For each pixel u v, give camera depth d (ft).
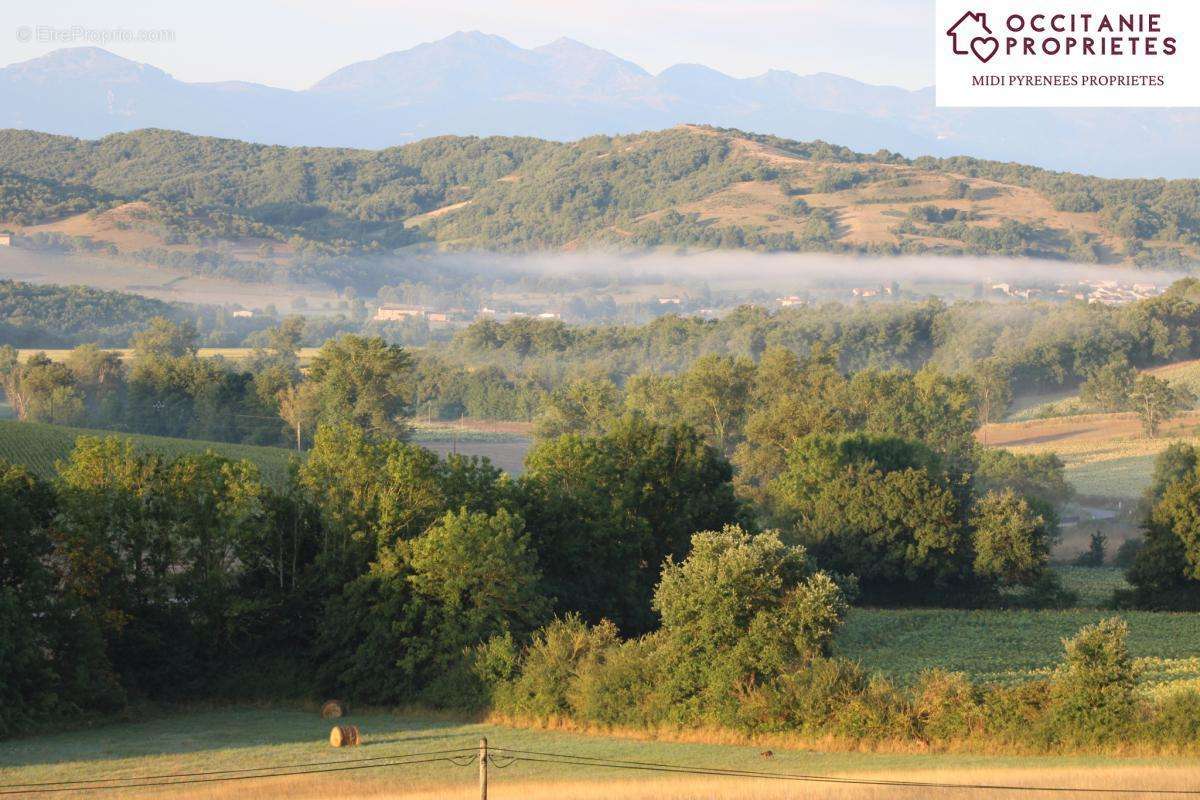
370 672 187.62
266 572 208.03
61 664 171.63
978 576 302.66
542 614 195.83
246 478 203.21
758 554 163.12
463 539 185.16
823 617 158.81
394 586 190.49
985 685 153.17
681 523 246.27
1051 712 140.46
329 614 194.90
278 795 121.90
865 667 207.92
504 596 188.14
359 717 178.81
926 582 307.78
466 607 190.60
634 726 159.63
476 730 163.73
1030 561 294.66
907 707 147.84
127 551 197.06
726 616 158.51
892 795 114.93
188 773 134.10
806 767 132.36
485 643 183.21
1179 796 112.06
